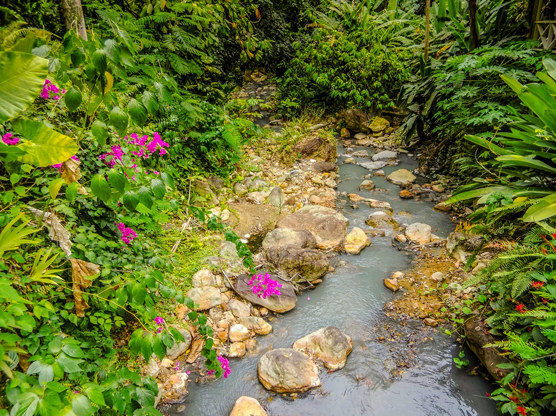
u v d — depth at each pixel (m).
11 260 1.37
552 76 2.61
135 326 2.07
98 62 1.10
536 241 2.24
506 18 4.44
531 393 1.79
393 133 6.17
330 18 8.08
